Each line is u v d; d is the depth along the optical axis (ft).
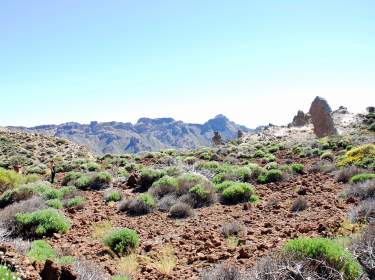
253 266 28.02
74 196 71.00
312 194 58.13
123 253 36.50
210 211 53.67
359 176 60.23
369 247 24.49
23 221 45.98
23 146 190.08
